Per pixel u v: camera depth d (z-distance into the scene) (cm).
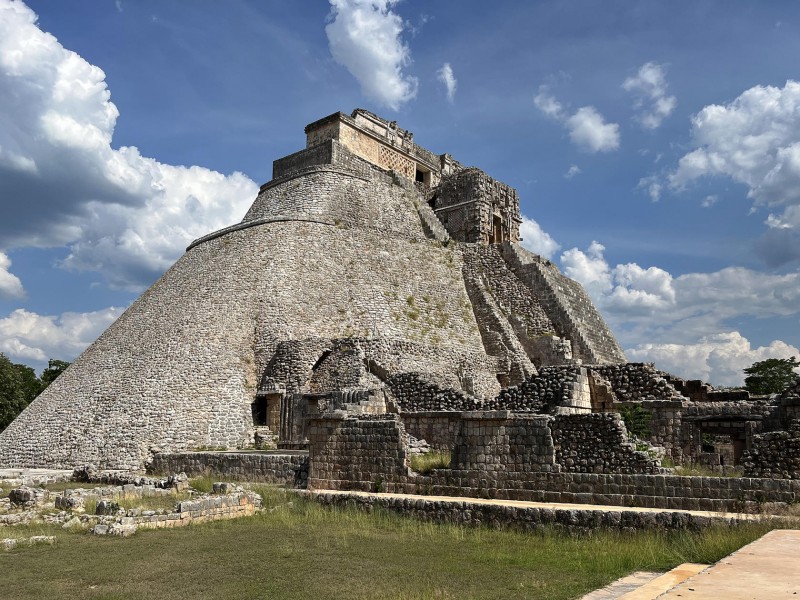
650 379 2461
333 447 2166
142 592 1105
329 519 1820
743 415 2177
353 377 3316
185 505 1773
